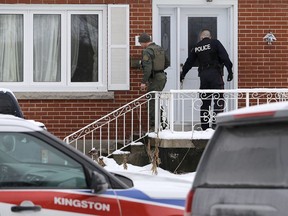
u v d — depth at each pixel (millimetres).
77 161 17719
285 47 40531
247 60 40500
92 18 40844
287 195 12688
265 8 40469
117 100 40312
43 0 40406
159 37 41094
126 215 17750
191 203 14359
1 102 26359
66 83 40562
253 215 13133
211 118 36719
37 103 40031
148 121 38031
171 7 41094
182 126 37406
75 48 40812
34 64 40750
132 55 40406
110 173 18484
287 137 13117
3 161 17547
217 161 14266
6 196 17172
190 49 41500
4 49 40719
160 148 35844
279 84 40500
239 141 13992
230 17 40844
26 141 17703
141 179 19453
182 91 35688
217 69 37906
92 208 17547
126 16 40438
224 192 13812
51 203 17312
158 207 17938
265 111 13383
